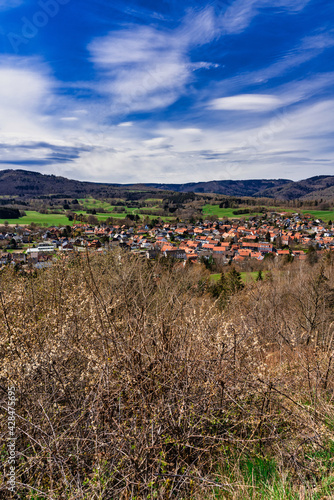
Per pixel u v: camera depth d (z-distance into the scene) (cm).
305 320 1035
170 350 266
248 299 1025
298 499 197
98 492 187
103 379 233
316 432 236
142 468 202
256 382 261
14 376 253
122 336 260
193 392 253
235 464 234
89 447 222
